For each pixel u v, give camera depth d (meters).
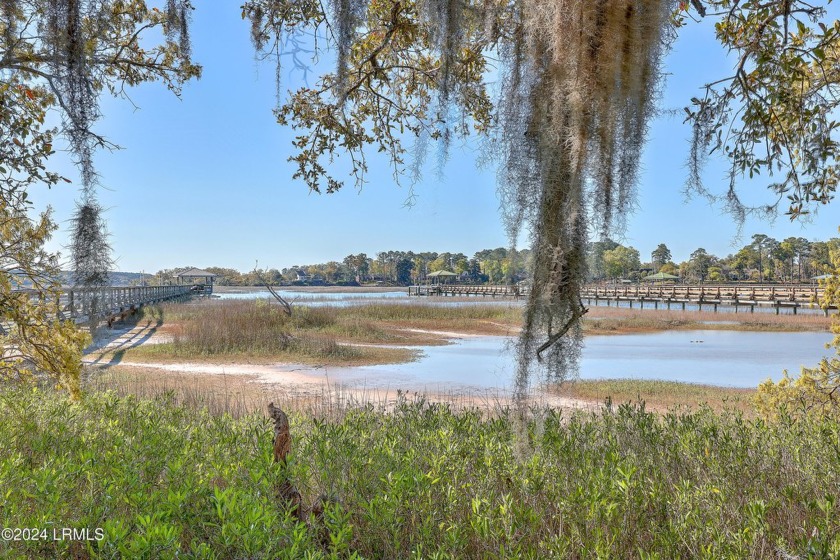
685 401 10.84
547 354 2.40
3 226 5.33
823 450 3.66
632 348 22.02
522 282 2.43
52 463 3.09
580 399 10.82
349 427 4.24
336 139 4.41
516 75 2.44
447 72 2.59
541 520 2.89
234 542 2.31
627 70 2.12
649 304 51.84
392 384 12.94
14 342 5.72
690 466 3.74
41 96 4.34
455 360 17.33
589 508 2.76
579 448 3.86
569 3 2.13
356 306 39.19
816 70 3.65
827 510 2.63
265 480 2.89
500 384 12.89
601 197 2.26
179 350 17.44
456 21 2.52
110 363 15.38
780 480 3.55
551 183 2.25
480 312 34.53
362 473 3.20
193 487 2.75
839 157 3.37
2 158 3.89
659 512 2.99
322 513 3.02
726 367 16.81
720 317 35.94
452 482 3.19
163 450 3.41
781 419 4.67
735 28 3.19
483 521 2.60
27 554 2.44
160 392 9.31
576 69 2.12
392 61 3.92
